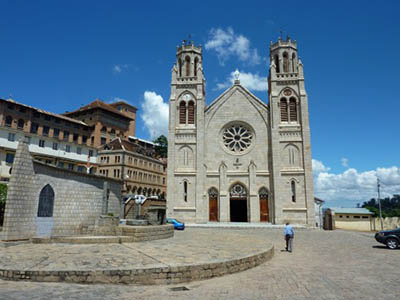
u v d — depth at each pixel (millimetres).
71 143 70625
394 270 15023
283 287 11719
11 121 67188
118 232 21812
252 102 49469
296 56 50906
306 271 14742
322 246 24594
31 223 19750
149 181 86125
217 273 13484
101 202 27016
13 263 12883
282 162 45906
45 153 65250
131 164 78562
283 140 46375
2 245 17203
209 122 49812
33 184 20047
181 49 53562
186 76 51188
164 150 104812
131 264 12867
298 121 47156
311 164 44844
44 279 11633
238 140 48844
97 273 11711
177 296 10414
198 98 49594
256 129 48438
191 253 16078
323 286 11859
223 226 40781
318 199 55094
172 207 46188
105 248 17109
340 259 18391
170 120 49312
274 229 39438
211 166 48094
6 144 57750
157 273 12148
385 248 23547
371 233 40594
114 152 76875
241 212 50719
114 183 29953
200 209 45250
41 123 74125
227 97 50312
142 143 105062
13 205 18406
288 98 48031
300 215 43688
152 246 18547
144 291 11031
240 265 14703
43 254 14930
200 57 53375
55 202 22078
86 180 25422
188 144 48500
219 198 46281
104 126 92562
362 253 20891
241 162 47594
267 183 46188
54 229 21766
